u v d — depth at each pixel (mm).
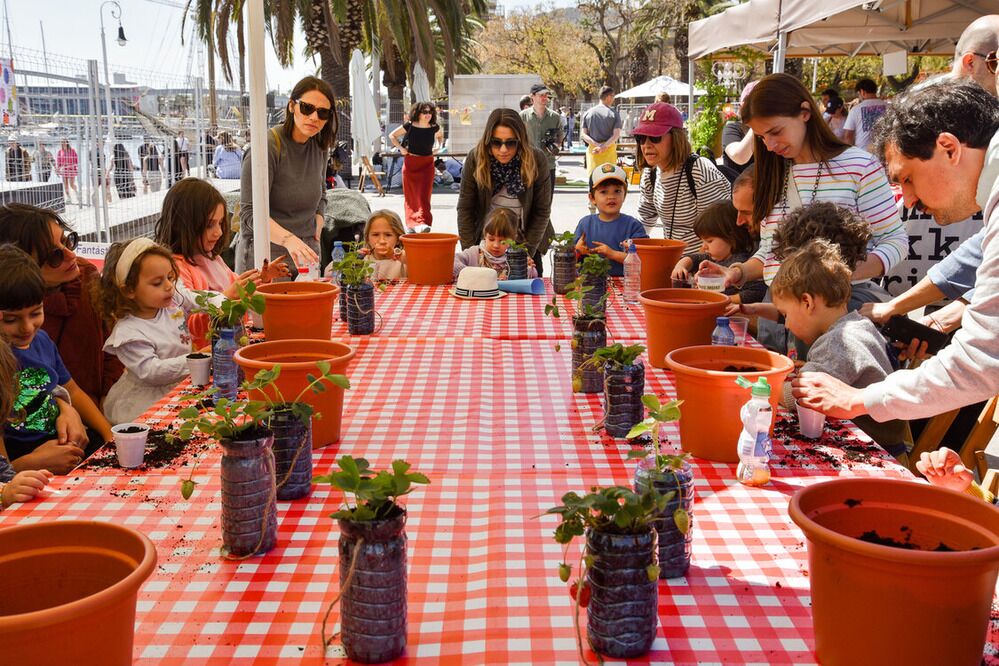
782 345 3438
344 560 1277
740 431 2033
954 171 1903
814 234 2760
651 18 38344
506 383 2783
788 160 3211
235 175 12047
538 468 2053
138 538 1142
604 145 14312
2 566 1146
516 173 5074
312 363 2064
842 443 2178
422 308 3928
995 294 1636
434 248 4434
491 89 20656
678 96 28078
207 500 1865
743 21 8016
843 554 1135
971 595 1098
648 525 1283
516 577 1522
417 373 2893
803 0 7000
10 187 7746
